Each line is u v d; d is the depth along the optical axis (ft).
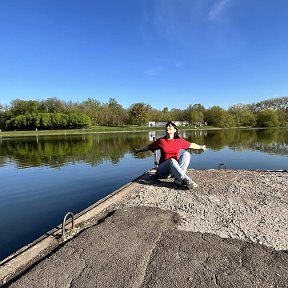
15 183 38.50
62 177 42.16
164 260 10.52
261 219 14.46
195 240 12.07
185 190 20.17
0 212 26.32
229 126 301.84
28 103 313.12
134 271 9.86
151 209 15.97
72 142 120.78
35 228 22.27
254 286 8.98
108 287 9.07
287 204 16.71
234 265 10.16
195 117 314.96
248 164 53.93
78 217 15.44
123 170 47.60
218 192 19.51
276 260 10.43
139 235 12.58
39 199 30.58
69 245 11.69
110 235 12.56
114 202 17.90
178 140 23.08
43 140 142.00
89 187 35.76
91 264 10.30
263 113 310.86
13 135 205.87
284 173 25.66
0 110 312.29
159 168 22.88
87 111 306.14
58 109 311.68
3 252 18.25
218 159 60.44
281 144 94.27
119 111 315.58
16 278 9.87
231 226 13.64
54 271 9.88
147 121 312.29
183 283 9.20
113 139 137.90
